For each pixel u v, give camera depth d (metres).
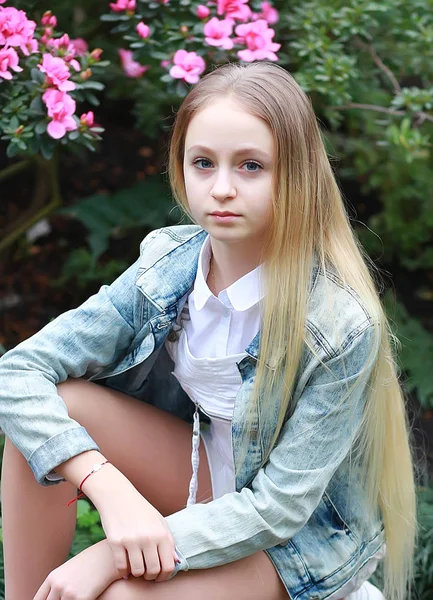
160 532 1.39
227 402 1.57
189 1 2.23
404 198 3.23
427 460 2.56
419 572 1.98
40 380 1.54
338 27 2.49
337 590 1.52
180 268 1.59
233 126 1.38
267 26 2.39
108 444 1.63
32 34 2.05
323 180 1.48
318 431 1.44
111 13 2.54
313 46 2.44
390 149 2.92
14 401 1.52
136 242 3.36
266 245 1.46
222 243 1.51
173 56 2.24
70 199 3.62
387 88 3.10
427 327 3.21
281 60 2.56
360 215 3.54
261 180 1.40
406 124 2.54
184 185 1.56
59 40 2.12
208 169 1.42
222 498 1.46
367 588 1.73
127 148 3.82
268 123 1.39
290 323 1.44
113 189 3.64
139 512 1.40
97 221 3.10
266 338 1.46
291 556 1.50
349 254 1.50
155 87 2.93
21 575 1.60
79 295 3.30
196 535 1.42
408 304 3.34
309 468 1.44
